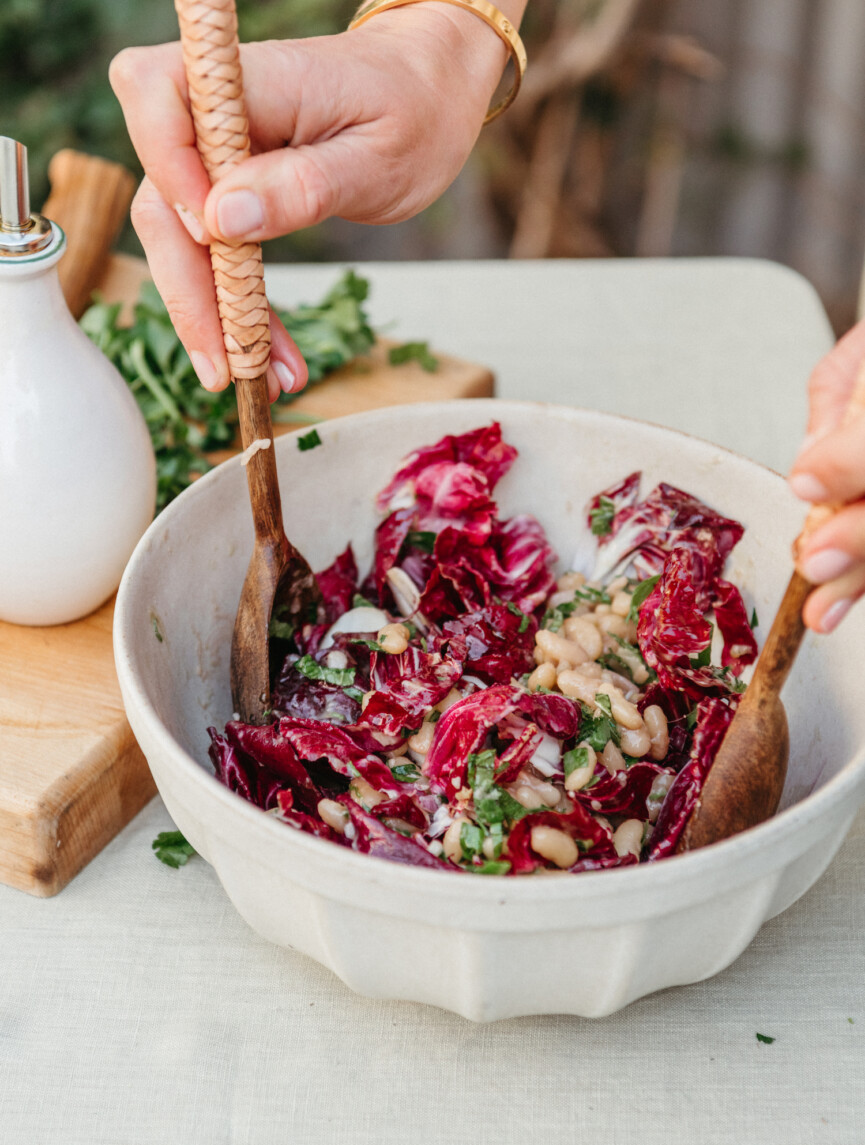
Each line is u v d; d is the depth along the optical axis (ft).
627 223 6.63
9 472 2.12
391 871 1.60
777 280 3.43
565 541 2.32
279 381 2.07
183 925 2.00
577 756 1.91
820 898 2.02
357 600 2.25
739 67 6.04
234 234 1.78
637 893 1.61
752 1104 1.81
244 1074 1.84
